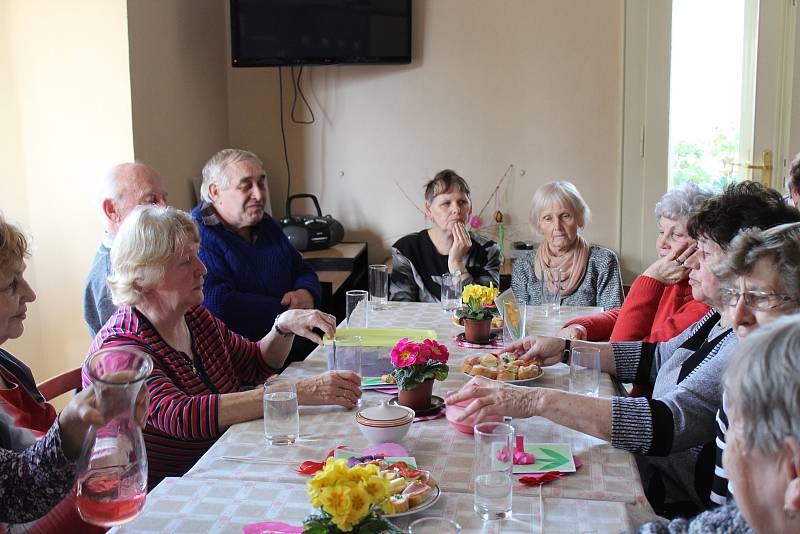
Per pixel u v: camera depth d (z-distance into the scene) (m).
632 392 2.19
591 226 4.14
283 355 2.16
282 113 4.25
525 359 1.99
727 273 1.29
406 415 1.48
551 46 4.04
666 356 2.00
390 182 4.25
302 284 3.04
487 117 4.13
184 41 3.64
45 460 1.09
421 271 3.25
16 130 3.16
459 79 4.12
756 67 3.87
